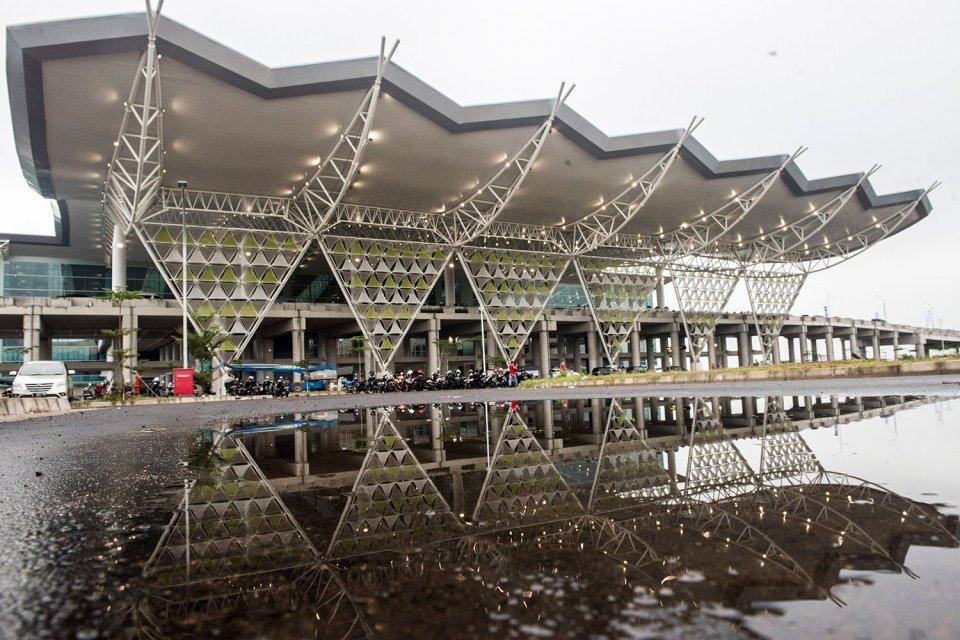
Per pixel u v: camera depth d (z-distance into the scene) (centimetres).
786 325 8581
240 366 4278
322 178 4050
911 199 5994
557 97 3444
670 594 183
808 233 6644
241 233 4322
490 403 1714
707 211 5478
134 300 4025
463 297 6825
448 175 4150
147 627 176
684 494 344
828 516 274
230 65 2730
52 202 5231
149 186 3609
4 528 323
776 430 671
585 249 5691
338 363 6444
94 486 474
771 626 153
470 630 162
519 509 330
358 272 4803
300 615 181
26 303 3797
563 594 188
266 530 307
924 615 156
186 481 489
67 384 2895
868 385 1584
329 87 2941
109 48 2502
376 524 311
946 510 278
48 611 193
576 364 7488
